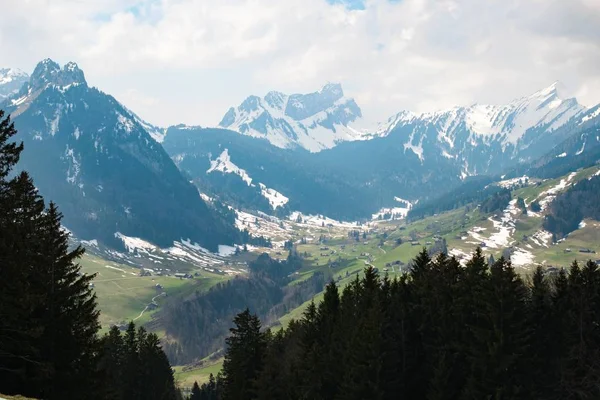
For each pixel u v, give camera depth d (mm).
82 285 63125
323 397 86875
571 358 74312
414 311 86188
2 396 44312
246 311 110062
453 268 92000
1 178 57000
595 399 72438
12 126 58031
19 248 53938
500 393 67375
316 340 98188
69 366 60125
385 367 77000
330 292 109938
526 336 71625
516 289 76125
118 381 123438
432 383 73500
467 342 75750
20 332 52094
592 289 77500
